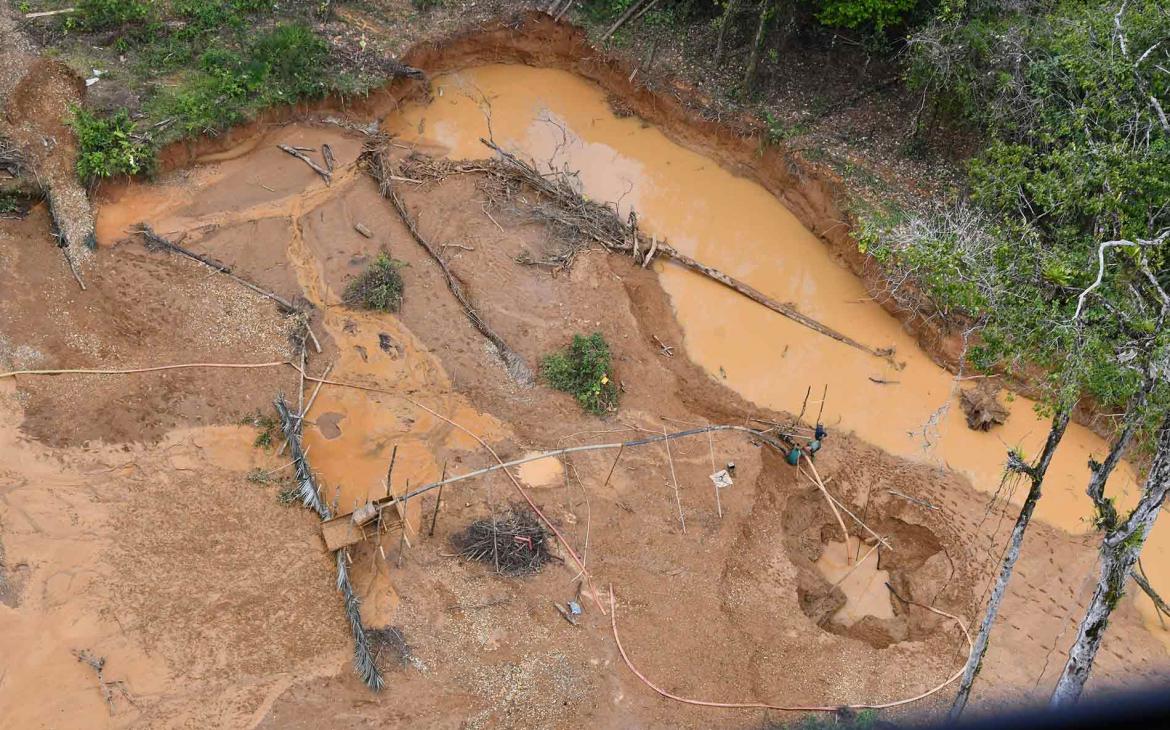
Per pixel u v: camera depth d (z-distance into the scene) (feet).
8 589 44.50
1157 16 55.06
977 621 49.39
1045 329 36.50
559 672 44.52
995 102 62.80
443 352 60.13
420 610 46.26
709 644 46.85
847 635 49.80
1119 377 33.81
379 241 67.05
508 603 47.09
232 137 71.77
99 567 45.96
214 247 64.59
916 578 51.88
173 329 58.23
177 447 51.85
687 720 43.50
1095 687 44.93
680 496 53.67
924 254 46.96
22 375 53.78
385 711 42.14
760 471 55.88
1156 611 50.11
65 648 42.83
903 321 66.28
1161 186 45.98
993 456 58.39
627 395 59.67
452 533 49.78
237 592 45.91
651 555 50.42
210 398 54.65
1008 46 62.44
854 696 45.27
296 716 41.63
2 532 46.65
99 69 72.23
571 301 65.16
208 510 49.11
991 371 61.67
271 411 54.65
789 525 54.29
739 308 67.82
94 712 40.86
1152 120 50.08
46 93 69.36
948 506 55.26
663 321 66.28
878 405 61.36
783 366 63.77
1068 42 58.03
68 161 65.51
